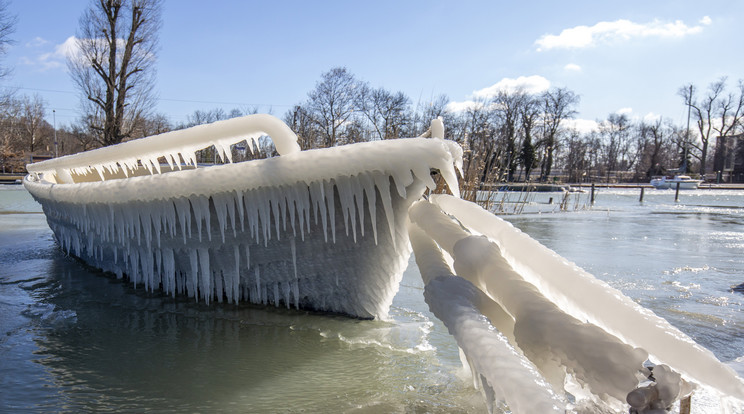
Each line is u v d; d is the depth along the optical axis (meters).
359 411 1.84
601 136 67.62
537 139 57.44
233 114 53.38
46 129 61.50
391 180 2.57
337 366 2.30
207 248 3.07
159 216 2.87
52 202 4.46
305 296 3.21
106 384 2.08
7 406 1.84
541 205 17.73
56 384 2.07
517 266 1.76
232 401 1.93
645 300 3.72
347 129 13.56
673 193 33.75
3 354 2.41
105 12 24.41
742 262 5.58
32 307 3.28
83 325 2.92
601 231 8.91
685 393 1.11
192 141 2.90
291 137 2.73
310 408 1.86
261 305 3.38
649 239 7.77
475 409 1.85
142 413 1.81
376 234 2.51
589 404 1.33
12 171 40.16
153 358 2.39
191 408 1.86
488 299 1.68
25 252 5.69
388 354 2.48
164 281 3.60
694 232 8.98
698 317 3.26
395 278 2.90
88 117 26.94
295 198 2.50
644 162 66.25
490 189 11.94
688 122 60.97
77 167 4.08
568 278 1.46
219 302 3.44
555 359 1.26
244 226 2.88
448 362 2.36
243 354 2.47
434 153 2.14
